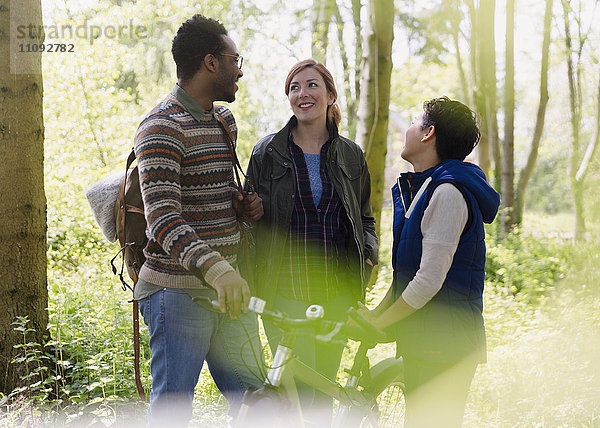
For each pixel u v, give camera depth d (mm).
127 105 11344
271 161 3168
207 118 2627
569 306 7020
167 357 2607
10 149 4320
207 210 2596
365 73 7684
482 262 2471
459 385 2465
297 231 3086
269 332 3117
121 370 4434
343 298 3178
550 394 4434
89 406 3959
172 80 12156
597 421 4078
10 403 4016
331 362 3189
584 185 17594
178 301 2584
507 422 4117
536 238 13711
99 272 7598
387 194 23109
